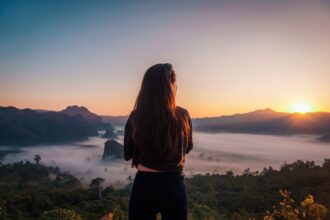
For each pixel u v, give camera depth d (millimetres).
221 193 96000
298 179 95188
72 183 153000
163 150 2014
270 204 68562
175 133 2043
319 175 94250
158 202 2039
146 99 2080
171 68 2172
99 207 65812
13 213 68375
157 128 2016
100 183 123375
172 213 2062
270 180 107875
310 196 4918
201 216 44156
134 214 2082
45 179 177125
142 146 2031
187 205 2107
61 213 21062
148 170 2049
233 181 116562
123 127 2168
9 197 81938
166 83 2098
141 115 2062
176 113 2096
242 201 75688
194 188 104875
